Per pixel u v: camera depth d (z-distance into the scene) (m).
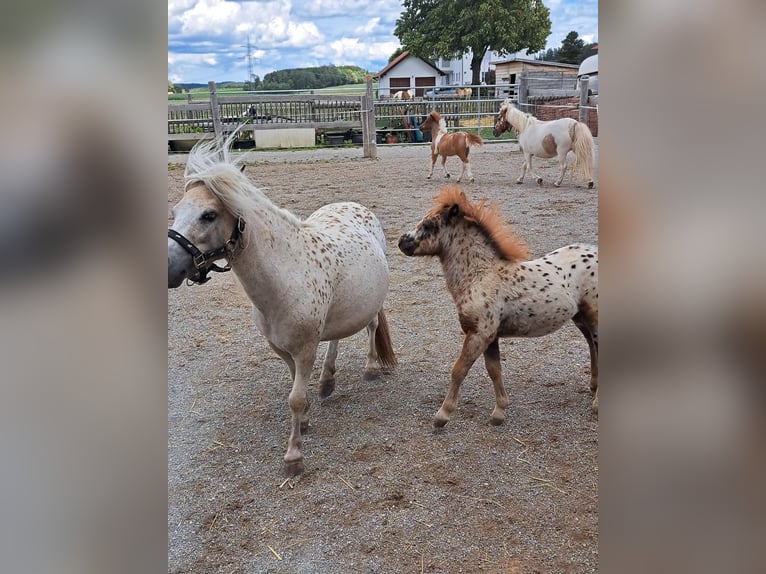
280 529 2.70
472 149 16.47
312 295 2.98
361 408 3.75
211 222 2.62
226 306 5.64
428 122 11.62
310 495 2.92
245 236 2.73
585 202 9.19
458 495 2.88
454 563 2.46
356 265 3.36
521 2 29.58
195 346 4.79
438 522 2.70
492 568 2.42
